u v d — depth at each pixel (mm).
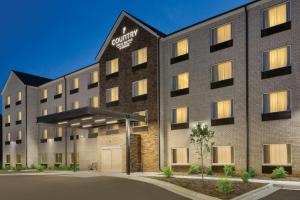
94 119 33594
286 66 26641
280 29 27219
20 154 55188
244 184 20156
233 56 30047
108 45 41094
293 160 25547
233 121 29547
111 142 36938
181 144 33281
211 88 31469
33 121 55031
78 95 47781
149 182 21766
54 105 52000
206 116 31594
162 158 34375
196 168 30562
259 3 28500
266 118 27406
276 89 27078
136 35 37875
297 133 25516
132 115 32375
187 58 33594
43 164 53281
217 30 31703
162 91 35156
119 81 39250
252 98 28484
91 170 42844
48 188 19922
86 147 45656
